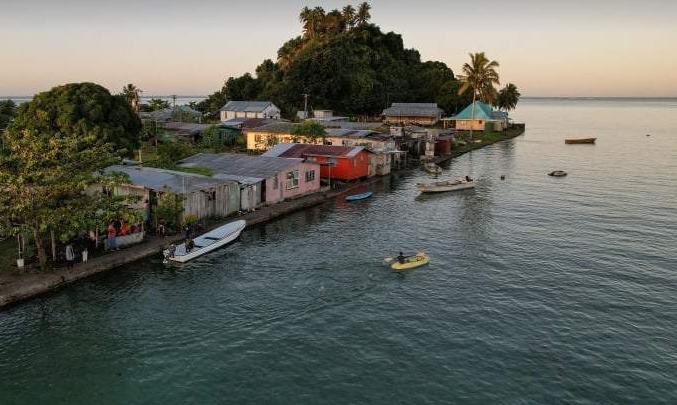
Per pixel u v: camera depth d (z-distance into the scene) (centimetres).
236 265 4109
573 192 7350
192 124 11588
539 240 4941
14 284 3362
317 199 6444
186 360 2761
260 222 5391
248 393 2486
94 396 2464
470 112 16175
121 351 2842
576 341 2984
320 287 3706
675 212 6109
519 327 3145
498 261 4322
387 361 2756
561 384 2566
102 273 3794
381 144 9125
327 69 17012
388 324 3167
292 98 17062
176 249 4078
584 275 4012
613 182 8175
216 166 6338
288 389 2514
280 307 3381
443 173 9094
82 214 3647
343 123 11619
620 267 4194
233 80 19112
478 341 2973
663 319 3272
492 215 5941
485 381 2584
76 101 6066
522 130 18588
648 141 15112
